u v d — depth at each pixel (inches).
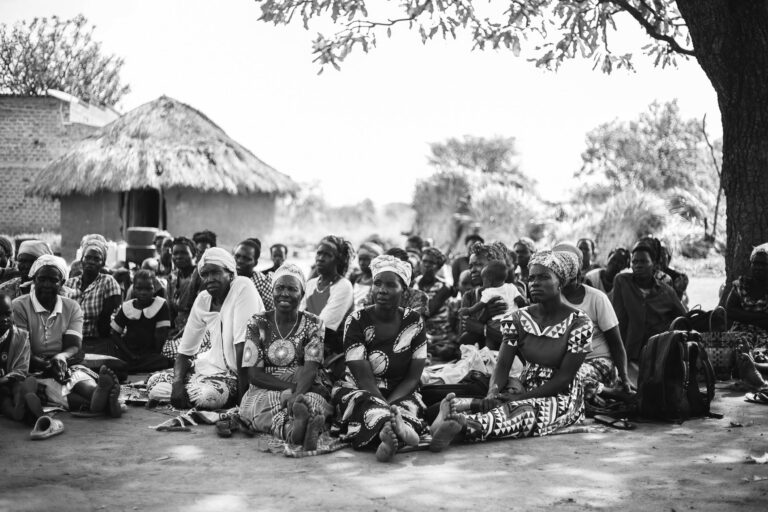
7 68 1753.2
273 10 384.2
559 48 438.6
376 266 218.1
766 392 261.0
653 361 234.1
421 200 1270.9
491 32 421.1
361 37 402.3
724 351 292.2
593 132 1573.6
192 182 900.0
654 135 1518.2
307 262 1061.8
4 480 176.1
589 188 1445.6
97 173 893.8
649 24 379.2
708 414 239.3
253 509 157.9
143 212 1054.4
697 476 178.9
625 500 163.0
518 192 1133.1
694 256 882.8
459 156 2375.7
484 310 291.7
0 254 325.7
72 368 252.4
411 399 220.5
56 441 209.9
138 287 311.0
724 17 320.8
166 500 163.2
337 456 197.0
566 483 174.2
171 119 959.0
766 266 298.4
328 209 2096.5
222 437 216.2
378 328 217.6
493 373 227.1
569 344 220.2
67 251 934.4
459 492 168.2
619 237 880.9
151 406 254.5
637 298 296.2
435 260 368.8
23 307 253.6
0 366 234.4
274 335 226.5
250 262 316.2
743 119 327.9
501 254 315.9
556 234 944.3
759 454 196.4
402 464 189.6
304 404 198.2
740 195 331.3
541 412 217.0
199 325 256.1
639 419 234.7
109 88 1835.6
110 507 159.0
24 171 1243.8
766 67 320.8
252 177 946.7
